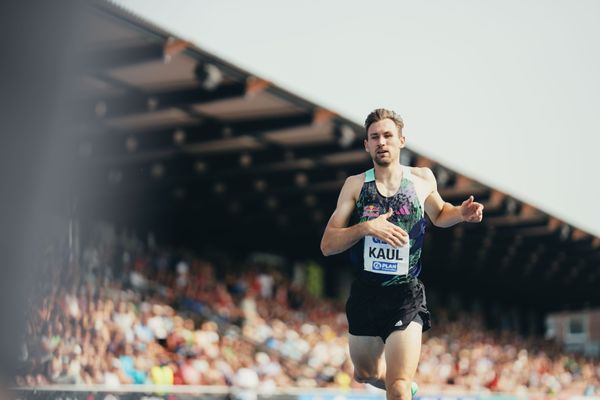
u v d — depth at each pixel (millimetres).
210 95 22375
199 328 30656
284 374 29000
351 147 28422
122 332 22766
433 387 34500
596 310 77000
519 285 67000
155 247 36094
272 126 25438
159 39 18625
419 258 6969
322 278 48438
